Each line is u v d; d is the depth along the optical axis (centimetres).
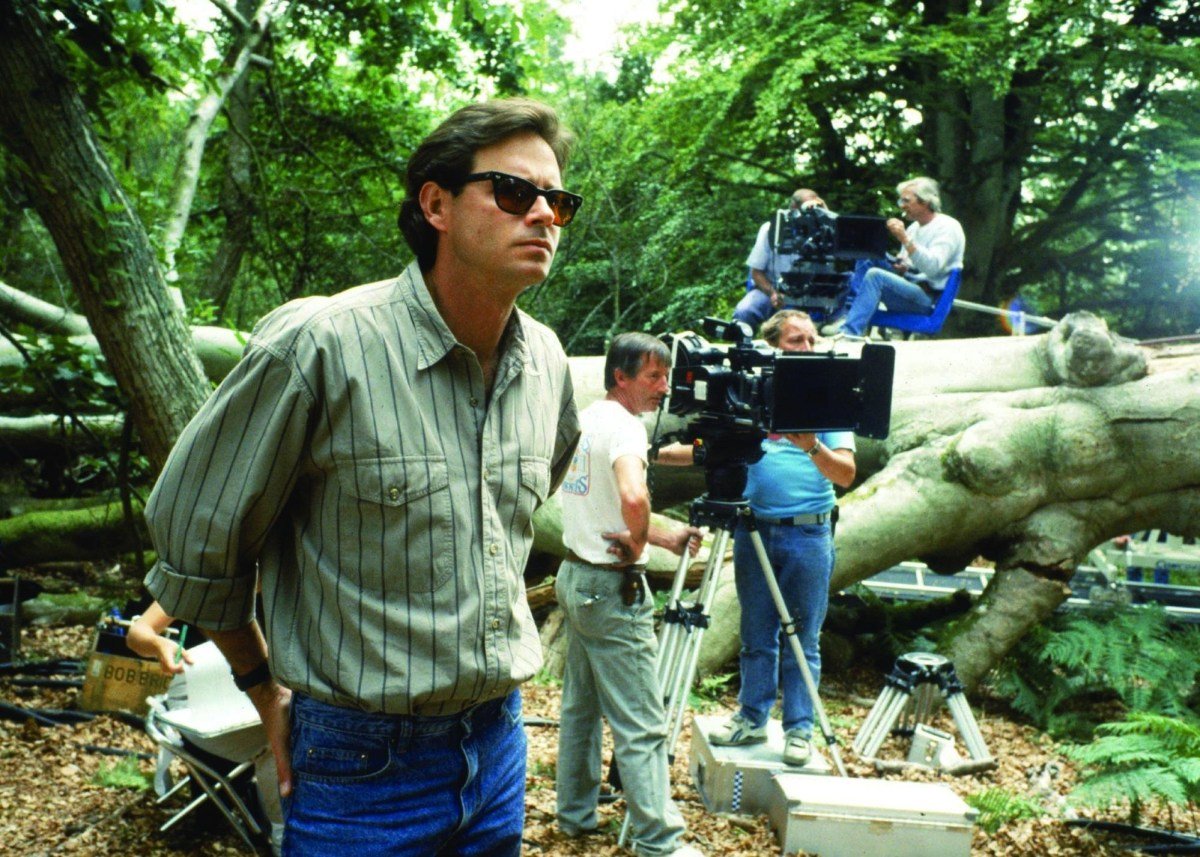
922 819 373
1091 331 652
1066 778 501
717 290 1500
